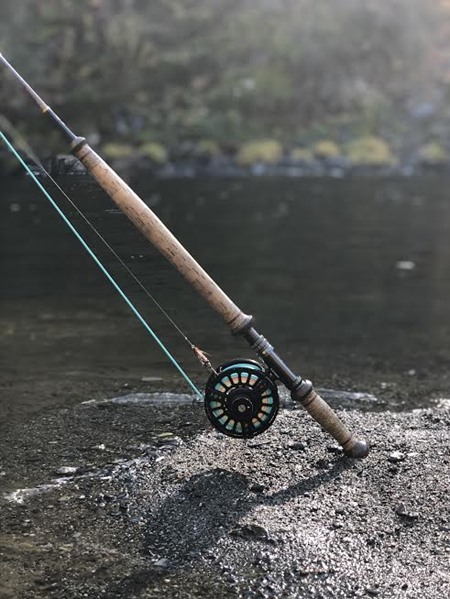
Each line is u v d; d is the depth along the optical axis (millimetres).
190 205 4711
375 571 899
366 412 1399
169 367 1670
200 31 7906
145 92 7195
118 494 1082
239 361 1100
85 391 1514
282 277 2953
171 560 934
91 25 7430
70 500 1071
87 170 1104
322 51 7848
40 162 1159
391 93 7742
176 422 1319
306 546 942
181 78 7402
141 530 996
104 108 6879
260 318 2326
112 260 1179
